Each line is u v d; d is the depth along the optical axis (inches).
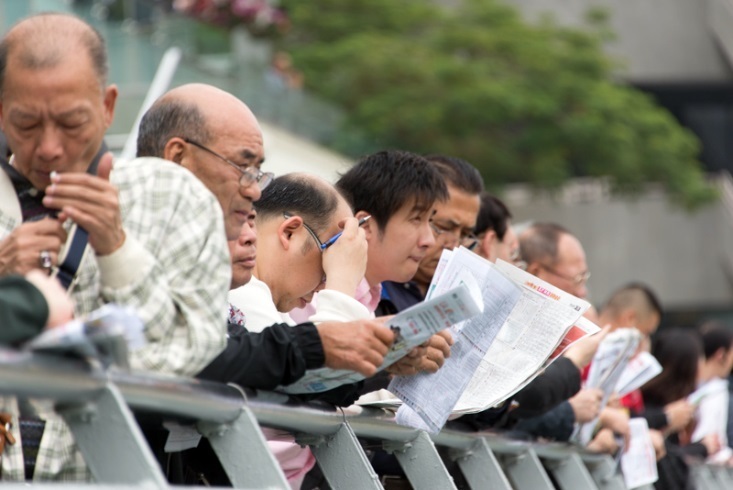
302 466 350.3
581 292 570.9
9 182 258.2
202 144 303.6
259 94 1605.6
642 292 691.4
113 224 245.9
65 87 246.1
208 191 273.0
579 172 2422.5
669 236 2632.9
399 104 2036.2
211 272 264.8
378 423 323.6
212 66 1515.7
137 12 1403.8
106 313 208.4
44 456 259.3
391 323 295.6
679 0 2726.4
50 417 252.8
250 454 259.6
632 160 2218.3
